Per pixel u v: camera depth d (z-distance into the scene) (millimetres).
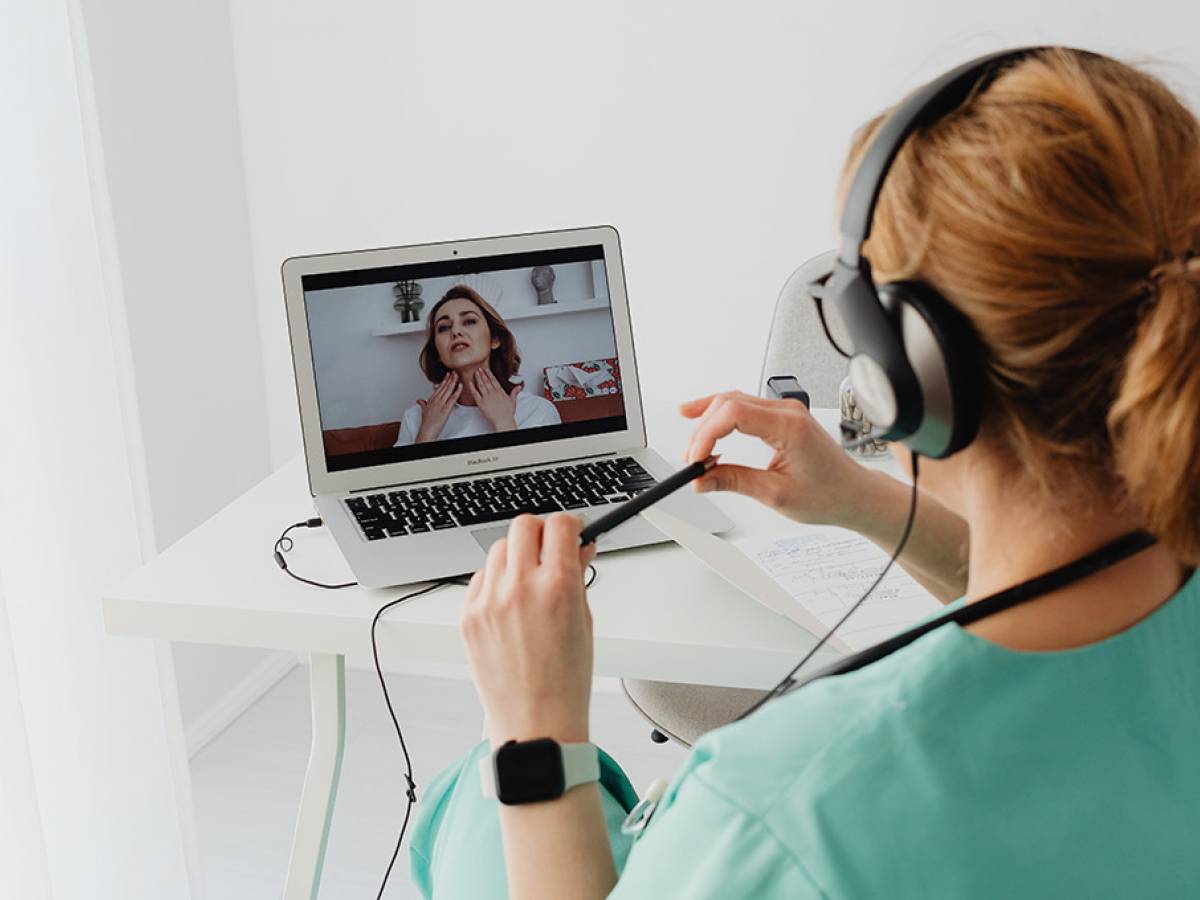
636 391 1461
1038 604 577
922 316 558
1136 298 528
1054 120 541
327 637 1172
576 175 2361
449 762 2320
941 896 527
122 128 2096
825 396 1837
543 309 1439
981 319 545
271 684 2572
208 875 2047
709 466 1093
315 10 2348
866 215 582
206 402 2369
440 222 2443
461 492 1376
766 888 530
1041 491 579
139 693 1837
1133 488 530
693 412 1158
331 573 1244
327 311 1390
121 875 1829
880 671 576
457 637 1146
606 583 1204
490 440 1426
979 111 560
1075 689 561
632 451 1460
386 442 1402
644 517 1306
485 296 1426
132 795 1841
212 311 2373
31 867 1581
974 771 542
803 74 2215
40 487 1677
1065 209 528
